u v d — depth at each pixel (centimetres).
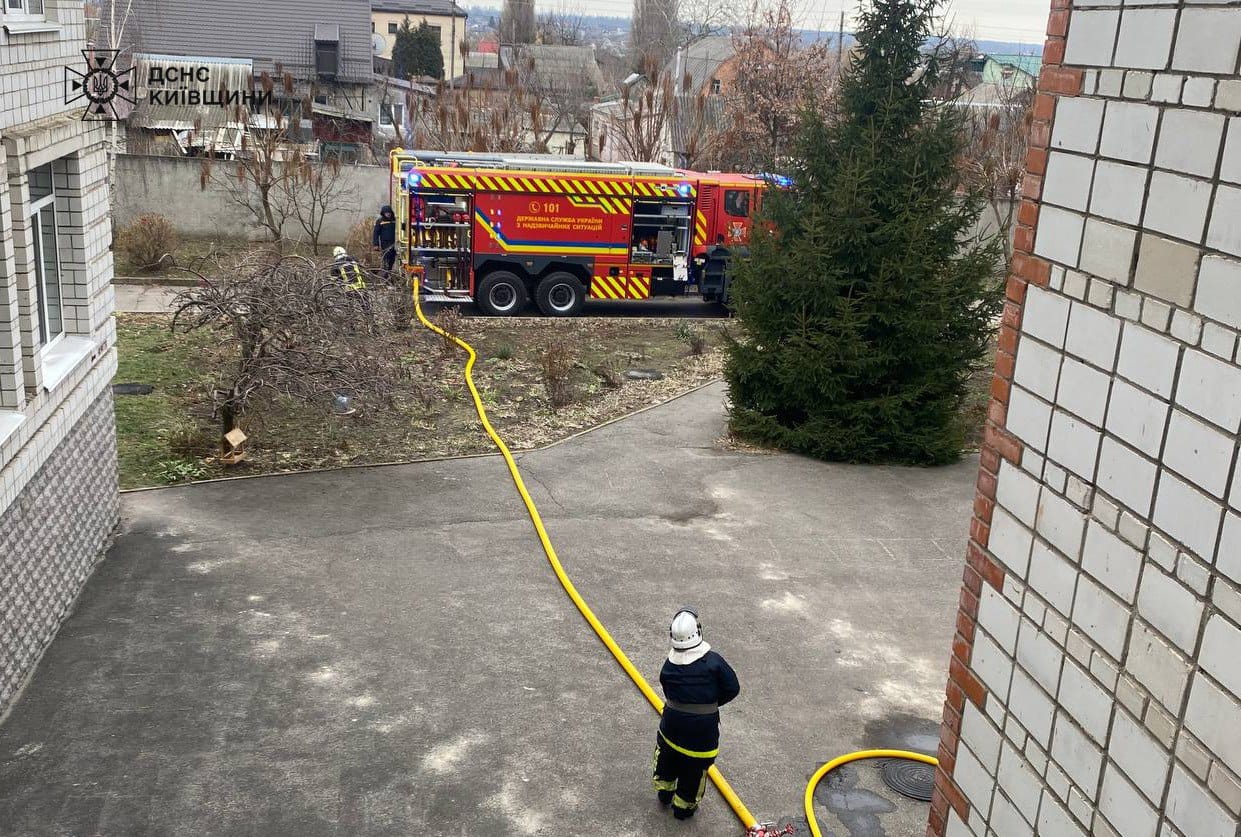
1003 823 433
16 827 603
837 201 1280
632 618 909
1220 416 309
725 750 721
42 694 743
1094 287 368
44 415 784
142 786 648
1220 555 309
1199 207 318
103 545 976
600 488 1226
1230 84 306
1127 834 353
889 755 721
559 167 2048
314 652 823
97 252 928
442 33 7544
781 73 3369
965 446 1450
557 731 733
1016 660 422
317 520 1084
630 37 7544
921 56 1290
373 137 3684
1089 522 372
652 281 2142
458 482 1220
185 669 787
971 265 1313
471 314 2117
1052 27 395
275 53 3894
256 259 1306
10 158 715
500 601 927
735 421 1425
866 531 1133
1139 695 346
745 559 1046
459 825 629
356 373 1217
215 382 1494
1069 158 383
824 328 1321
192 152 2978
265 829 615
